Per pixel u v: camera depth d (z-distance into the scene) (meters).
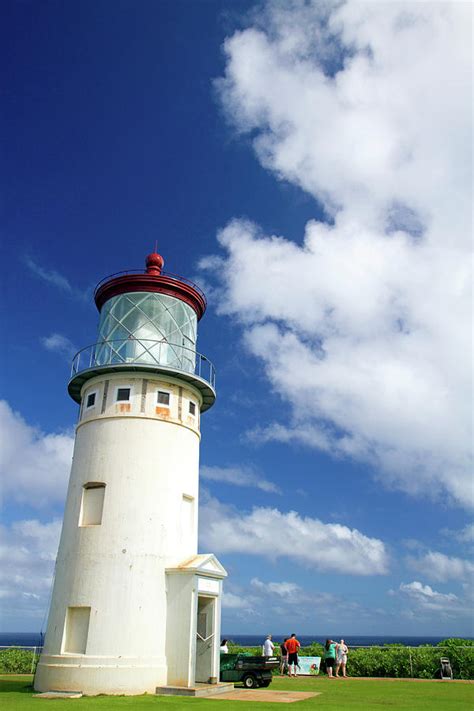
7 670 27.89
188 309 26.17
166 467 22.97
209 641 22.20
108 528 21.59
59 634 20.81
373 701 17.64
